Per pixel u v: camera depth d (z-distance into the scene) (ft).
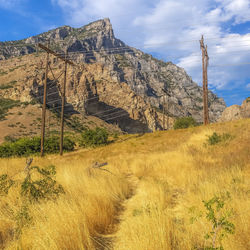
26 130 394.11
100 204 18.29
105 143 103.30
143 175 37.29
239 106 340.39
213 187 21.09
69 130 445.37
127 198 24.71
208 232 12.17
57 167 37.91
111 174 33.55
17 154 91.15
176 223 14.88
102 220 15.85
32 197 18.85
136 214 17.47
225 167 30.30
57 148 99.25
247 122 77.41
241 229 11.76
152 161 47.42
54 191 20.06
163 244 10.39
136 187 30.19
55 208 15.34
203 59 104.63
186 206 19.38
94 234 14.19
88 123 580.71
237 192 18.83
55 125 453.99
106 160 61.41
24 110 478.18
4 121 414.00
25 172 23.70
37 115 471.21
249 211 13.88
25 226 13.66
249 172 26.91
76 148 110.22
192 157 43.09
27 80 574.15
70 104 638.53
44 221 13.91
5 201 19.36
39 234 11.80
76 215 14.37
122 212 19.54
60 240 11.37
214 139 57.21
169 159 44.98
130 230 13.50
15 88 538.06
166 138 92.32
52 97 603.67
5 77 612.29
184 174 30.78
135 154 71.56
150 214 14.83
